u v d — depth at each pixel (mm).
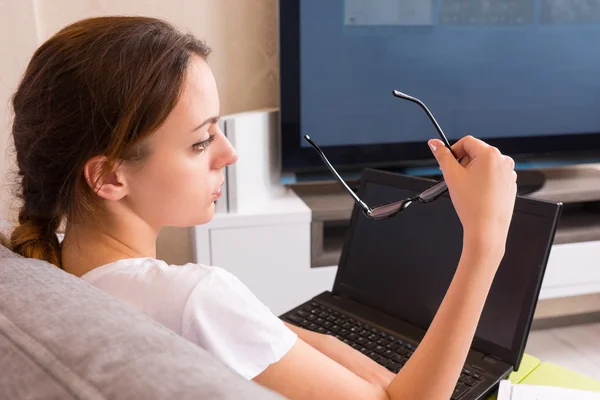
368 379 919
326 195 2350
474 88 2383
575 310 2471
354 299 1211
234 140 2080
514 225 1003
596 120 2520
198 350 419
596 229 2371
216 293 696
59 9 2178
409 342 1057
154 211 768
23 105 734
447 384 737
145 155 722
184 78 713
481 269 738
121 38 697
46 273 561
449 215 1100
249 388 372
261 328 703
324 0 2184
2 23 2000
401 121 2367
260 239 2137
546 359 2139
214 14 2297
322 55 2238
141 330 430
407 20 2262
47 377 379
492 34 2332
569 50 2408
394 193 1208
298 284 2209
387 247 1185
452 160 785
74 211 751
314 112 2291
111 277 729
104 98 685
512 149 2486
